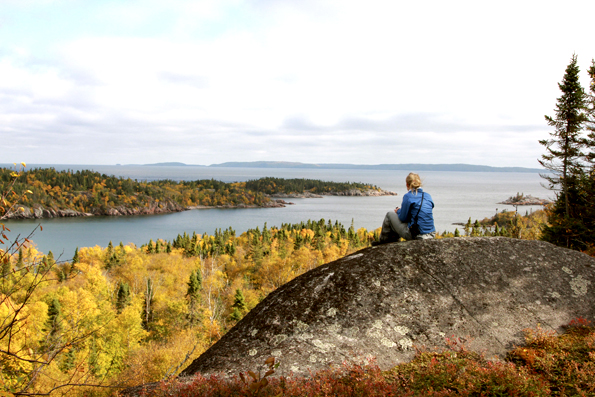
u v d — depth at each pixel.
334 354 3.79
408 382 3.27
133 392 3.59
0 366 3.20
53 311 27.55
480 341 3.97
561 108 21.77
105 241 156.50
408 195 5.53
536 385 3.03
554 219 19.84
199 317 41.72
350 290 4.59
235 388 3.10
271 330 4.35
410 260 4.96
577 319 4.22
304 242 94.88
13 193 3.15
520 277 4.77
